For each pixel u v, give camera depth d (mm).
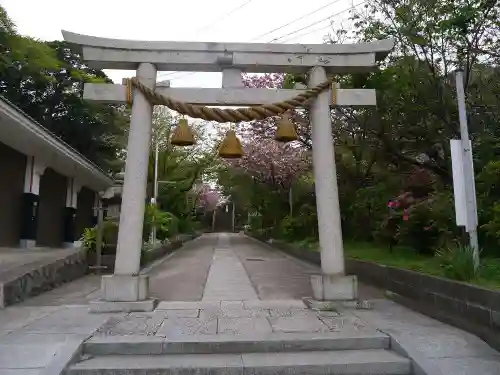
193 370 4766
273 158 22031
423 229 9938
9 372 4449
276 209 27156
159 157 28156
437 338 5551
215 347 5320
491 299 5414
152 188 27797
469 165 7016
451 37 10086
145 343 5281
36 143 14008
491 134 10516
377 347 5508
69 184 19812
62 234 19359
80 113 22922
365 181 15609
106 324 6160
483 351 5125
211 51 7918
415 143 12133
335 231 7715
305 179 22641
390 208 11375
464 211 6941
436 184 11312
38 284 8812
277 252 22250
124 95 7723
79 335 5566
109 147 25219
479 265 6840
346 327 6023
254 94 7965
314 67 8086
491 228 7648
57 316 6680
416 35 10523
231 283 10617
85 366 4793
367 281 10383
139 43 7848
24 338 5461
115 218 14562
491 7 9531
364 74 11398
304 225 21578
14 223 14484
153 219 18828
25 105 22422
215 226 70188
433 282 6859
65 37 7652
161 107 26984
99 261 12086
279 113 7812
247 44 7988
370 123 12070
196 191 38625
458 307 6125
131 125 7715
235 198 44031
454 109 10969
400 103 11328
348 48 8102
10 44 19453
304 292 9203
